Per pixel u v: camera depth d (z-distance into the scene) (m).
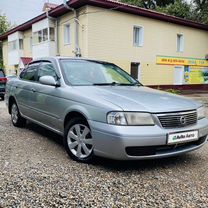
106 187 3.05
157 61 19.08
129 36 17.16
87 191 2.94
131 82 4.95
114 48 16.48
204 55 22.61
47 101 4.52
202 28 21.78
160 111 3.40
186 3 26.08
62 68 4.53
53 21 18.05
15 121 6.08
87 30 15.10
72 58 4.91
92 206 2.63
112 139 3.24
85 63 4.88
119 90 4.05
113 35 16.31
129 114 3.28
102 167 3.65
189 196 2.89
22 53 24.25
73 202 2.69
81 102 3.73
